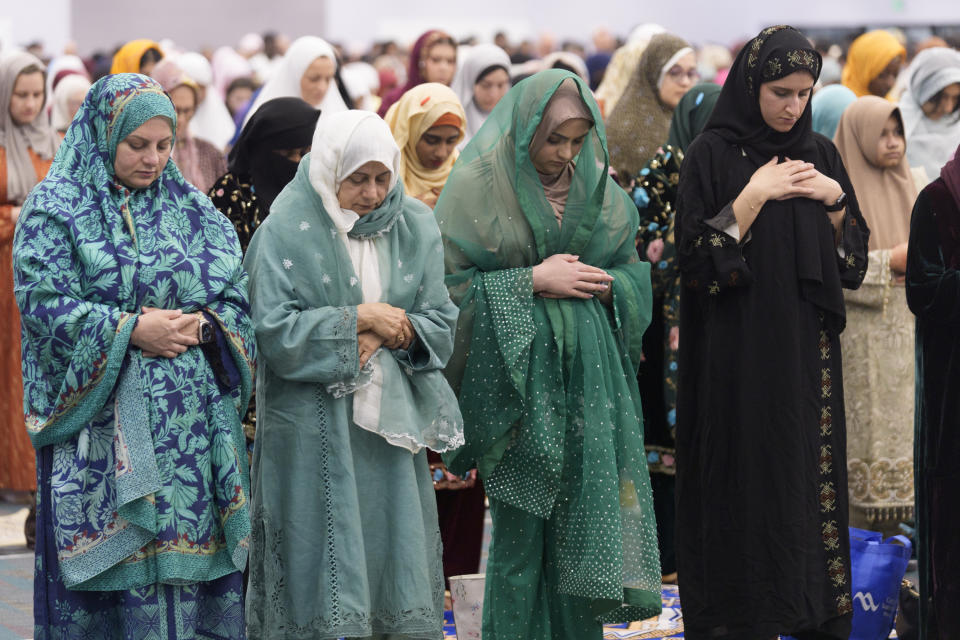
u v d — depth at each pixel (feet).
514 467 20.47
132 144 18.28
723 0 104.22
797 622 20.38
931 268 21.39
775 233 20.93
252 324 19.10
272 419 19.24
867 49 39.32
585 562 19.85
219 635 18.52
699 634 21.13
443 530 26.27
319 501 18.93
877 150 29.12
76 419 17.92
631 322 21.22
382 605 19.13
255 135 24.17
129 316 17.95
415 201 20.21
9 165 32.24
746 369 20.76
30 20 95.35
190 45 105.70
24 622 24.70
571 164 21.40
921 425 21.70
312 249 19.21
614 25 105.60
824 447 21.17
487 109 39.42
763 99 21.16
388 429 18.99
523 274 20.38
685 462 21.66
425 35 40.40
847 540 21.27
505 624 20.45
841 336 28.68
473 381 20.54
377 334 19.13
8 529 32.53
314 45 36.45
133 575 17.93
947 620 21.17
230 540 18.39
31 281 17.84
